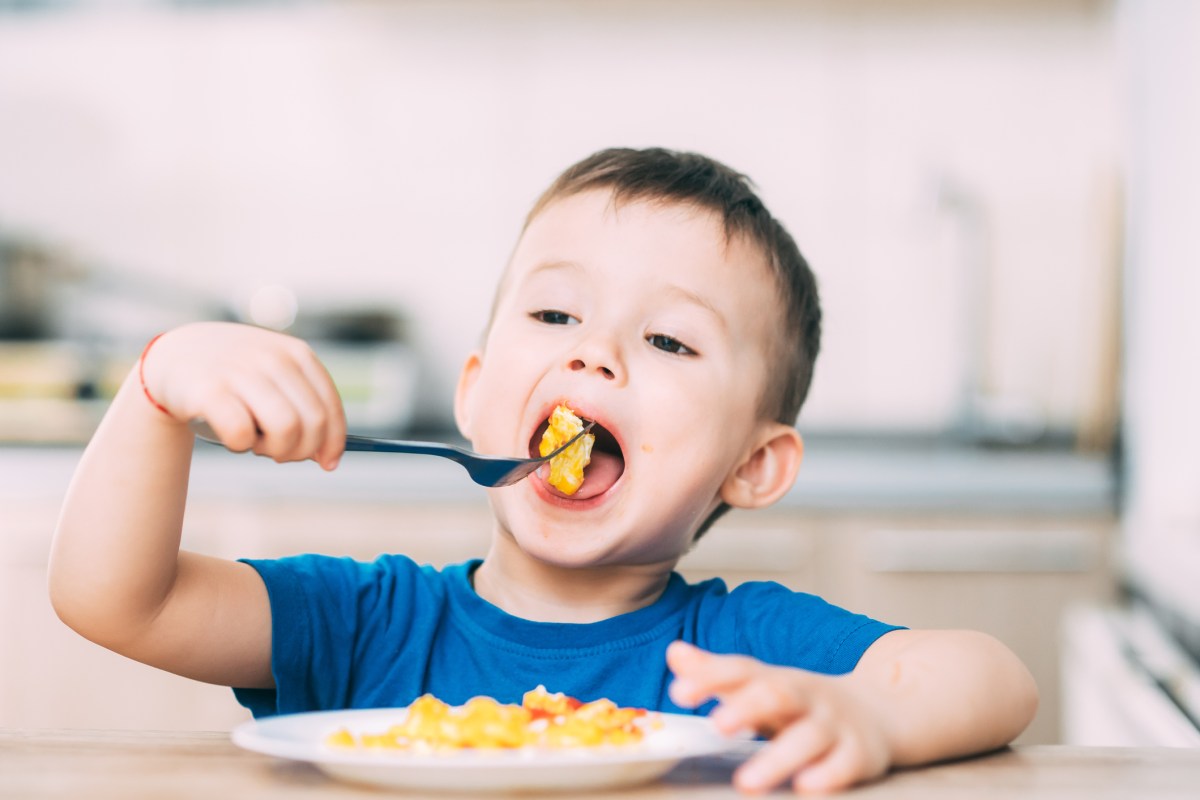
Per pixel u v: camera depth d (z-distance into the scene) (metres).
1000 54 3.28
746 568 2.64
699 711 0.99
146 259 3.40
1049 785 0.63
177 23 3.38
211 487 2.67
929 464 3.10
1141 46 2.91
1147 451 2.61
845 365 3.32
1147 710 1.42
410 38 3.38
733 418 1.03
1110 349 3.15
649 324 1.00
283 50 3.38
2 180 3.41
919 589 2.65
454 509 2.68
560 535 0.97
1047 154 3.26
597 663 1.00
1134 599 2.38
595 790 0.61
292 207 3.39
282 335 0.77
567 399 0.97
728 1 3.34
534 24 3.37
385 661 1.01
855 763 0.62
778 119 3.33
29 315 3.40
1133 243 2.95
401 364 3.38
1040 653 2.64
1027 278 3.26
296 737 0.68
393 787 0.60
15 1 3.38
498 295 1.16
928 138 3.29
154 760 0.66
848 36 3.31
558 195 1.08
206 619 0.90
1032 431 3.26
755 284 1.06
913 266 3.30
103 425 0.83
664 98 3.36
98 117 3.40
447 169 3.39
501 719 0.66
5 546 2.65
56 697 2.66
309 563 1.02
